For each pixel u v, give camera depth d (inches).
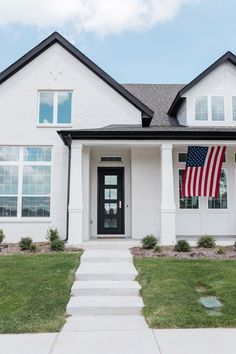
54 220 560.1
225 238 539.2
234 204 581.6
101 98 591.5
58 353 196.9
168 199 500.4
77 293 297.9
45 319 246.2
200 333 224.4
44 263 368.8
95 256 393.1
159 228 555.8
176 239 524.7
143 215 558.3
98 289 299.3
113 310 267.3
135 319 255.0
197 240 489.4
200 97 605.3
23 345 208.1
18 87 587.5
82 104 588.7
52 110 588.1
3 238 513.7
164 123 642.2
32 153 576.1
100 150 583.5
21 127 577.3
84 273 333.1
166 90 778.8
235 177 586.6
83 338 218.8
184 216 577.6
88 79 594.2
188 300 274.1
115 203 585.3
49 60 596.4
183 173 582.9
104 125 585.3
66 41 593.9
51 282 312.8
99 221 581.0
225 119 599.2
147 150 569.6
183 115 620.4
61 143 576.1
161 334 223.8
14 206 563.2
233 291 287.3
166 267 350.9
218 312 255.0
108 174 590.9
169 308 260.2
